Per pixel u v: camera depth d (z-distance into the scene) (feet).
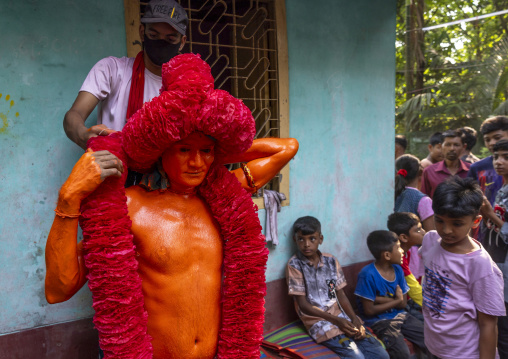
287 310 11.51
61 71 8.49
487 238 11.63
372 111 13.14
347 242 12.78
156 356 4.94
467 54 36.37
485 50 35.60
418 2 31.60
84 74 8.71
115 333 4.43
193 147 4.64
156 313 4.85
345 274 12.70
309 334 10.71
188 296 4.87
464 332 7.51
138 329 4.56
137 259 4.85
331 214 12.42
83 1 8.59
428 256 8.12
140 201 4.90
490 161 14.39
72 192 4.20
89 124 8.66
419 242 12.12
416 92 33.71
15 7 7.99
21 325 8.39
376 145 13.30
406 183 14.98
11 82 8.05
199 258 4.95
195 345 4.99
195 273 4.91
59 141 8.57
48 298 4.63
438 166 17.06
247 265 4.95
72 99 8.64
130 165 4.86
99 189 4.44
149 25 6.39
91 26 8.70
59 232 4.32
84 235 4.43
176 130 4.25
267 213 10.93
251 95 11.68
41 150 8.41
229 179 5.15
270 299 11.20
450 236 7.39
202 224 5.03
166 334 4.87
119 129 7.01
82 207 4.41
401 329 11.17
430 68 32.81
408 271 12.30
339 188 12.54
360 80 12.80
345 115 12.55
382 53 13.21
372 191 13.28
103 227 4.37
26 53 8.14
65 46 8.49
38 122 8.35
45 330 8.55
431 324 7.95
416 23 31.91
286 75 11.22
